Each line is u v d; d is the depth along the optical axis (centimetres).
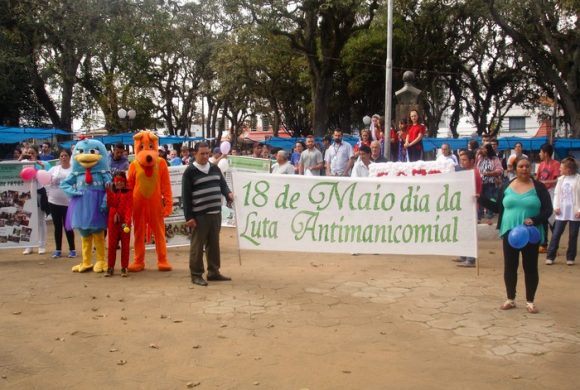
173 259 1002
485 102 4159
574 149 2936
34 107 3569
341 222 803
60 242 1016
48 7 2728
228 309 658
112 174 933
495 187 1265
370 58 3812
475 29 3712
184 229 1095
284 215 806
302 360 499
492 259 978
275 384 447
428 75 3888
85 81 3391
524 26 3266
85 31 2827
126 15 2969
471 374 470
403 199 795
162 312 647
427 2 3597
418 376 464
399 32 3706
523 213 640
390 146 1531
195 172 790
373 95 4094
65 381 454
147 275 855
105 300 701
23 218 994
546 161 1134
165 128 5131
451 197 789
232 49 3334
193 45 3881
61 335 564
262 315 635
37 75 3048
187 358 503
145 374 468
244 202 806
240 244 806
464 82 4122
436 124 4006
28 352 517
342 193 801
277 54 3538
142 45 3431
